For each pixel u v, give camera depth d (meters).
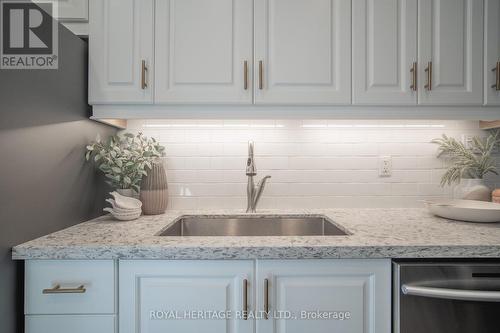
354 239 0.85
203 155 1.44
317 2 1.11
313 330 0.81
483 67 1.12
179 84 1.11
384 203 1.42
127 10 1.10
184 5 1.10
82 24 1.12
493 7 1.12
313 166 1.44
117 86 1.11
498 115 1.15
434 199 1.42
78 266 0.80
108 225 1.08
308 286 0.81
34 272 0.79
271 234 1.33
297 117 1.15
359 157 1.44
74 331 0.79
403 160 1.42
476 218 1.05
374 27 1.12
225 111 1.14
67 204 1.03
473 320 0.80
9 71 0.78
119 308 0.80
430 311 0.79
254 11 1.11
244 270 0.80
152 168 1.30
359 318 0.81
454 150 1.37
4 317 0.76
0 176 0.75
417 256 0.79
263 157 1.43
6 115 0.77
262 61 1.11
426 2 1.11
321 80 1.11
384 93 1.12
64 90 1.01
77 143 1.09
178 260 0.80
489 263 0.80
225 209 1.43
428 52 1.12
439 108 1.15
